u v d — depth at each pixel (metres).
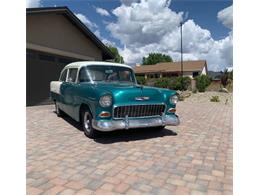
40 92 10.91
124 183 3.05
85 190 2.86
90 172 3.37
